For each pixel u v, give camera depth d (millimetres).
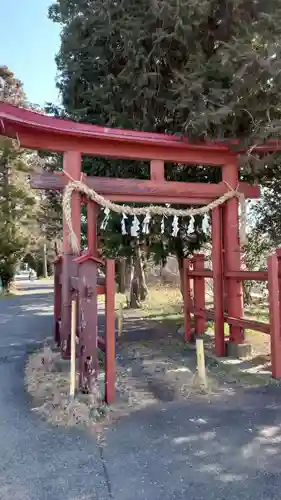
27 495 2340
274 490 2355
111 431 3238
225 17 5266
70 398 3748
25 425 3410
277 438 3051
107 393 3867
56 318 6559
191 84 5133
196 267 6668
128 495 2324
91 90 6582
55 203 11711
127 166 7062
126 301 12914
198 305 6695
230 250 5648
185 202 5559
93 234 5191
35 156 18297
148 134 5117
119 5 5891
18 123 4539
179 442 3014
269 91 4699
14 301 15906
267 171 6156
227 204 5691
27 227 19703
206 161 5535
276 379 4469
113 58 6461
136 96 6113
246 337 6695
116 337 7586
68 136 4973
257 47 5074
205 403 3855
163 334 7750
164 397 4047
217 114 4766
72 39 6645
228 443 2980
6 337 8000
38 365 5387
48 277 36500
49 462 2740
